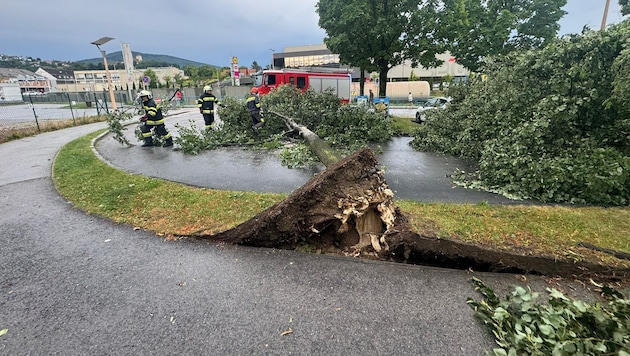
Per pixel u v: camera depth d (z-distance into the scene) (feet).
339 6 51.96
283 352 6.84
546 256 9.61
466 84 34.27
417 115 56.95
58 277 9.72
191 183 18.75
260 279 9.45
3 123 56.24
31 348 7.02
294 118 32.81
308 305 8.31
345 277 9.52
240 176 20.26
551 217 12.60
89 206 15.34
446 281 9.33
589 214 13.07
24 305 8.46
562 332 6.81
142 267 10.16
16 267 10.32
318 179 11.34
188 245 11.51
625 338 6.42
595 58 17.01
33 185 19.07
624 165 14.93
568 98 17.02
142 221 13.44
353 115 33.86
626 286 9.01
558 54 18.22
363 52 53.93
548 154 17.37
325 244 11.48
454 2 50.88
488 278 9.50
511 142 19.29
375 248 11.04
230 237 11.64
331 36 56.44
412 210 13.16
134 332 7.45
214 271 9.87
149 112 30.63
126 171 21.57
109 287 9.16
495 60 26.71
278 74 65.21
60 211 14.94
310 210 10.93
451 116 31.12
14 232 12.83
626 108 16.29
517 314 7.77
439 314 7.95
